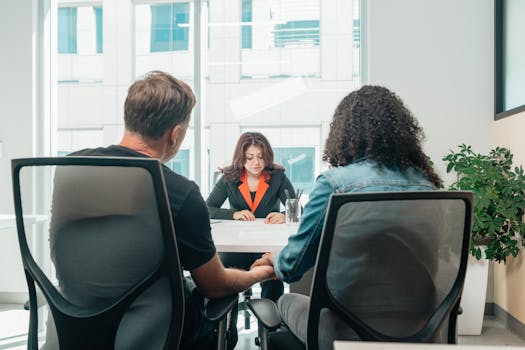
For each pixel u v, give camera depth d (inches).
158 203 30.4
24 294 118.8
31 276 36.0
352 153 37.5
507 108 104.3
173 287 32.0
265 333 37.4
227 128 130.2
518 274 93.2
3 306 116.3
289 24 129.1
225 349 39.5
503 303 101.1
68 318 33.3
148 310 33.1
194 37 127.3
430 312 34.8
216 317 35.2
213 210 87.5
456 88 110.0
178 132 37.8
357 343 15.5
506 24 105.0
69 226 33.0
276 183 97.9
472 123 109.6
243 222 76.6
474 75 109.5
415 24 110.8
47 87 126.4
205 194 128.8
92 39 133.8
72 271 33.6
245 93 130.3
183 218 33.8
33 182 115.4
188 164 128.2
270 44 129.6
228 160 129.6
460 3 109.7
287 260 37.0
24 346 86.4
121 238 32.1
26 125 122.3
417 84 110.9
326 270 32.1
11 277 119.0
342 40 127.1
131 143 36.7
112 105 134.4
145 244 31.9
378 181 34.9
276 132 130.4
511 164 95.3
